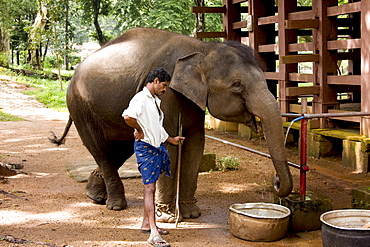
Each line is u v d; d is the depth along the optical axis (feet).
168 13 70.18
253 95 16.49
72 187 23.35
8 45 114.62
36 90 75.46
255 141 36.50
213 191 22.84
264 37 37.14
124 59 18.74
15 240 15.33
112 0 110.11
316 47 29.89
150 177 15.79
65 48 80.79
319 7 29.30
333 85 29.73
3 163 25.72
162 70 15.57
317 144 29.58
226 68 16.85
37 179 24.86
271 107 16.29
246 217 16.06
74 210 19.52
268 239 16.06
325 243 14.34
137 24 81.66
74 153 32.07
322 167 27.61
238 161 28.78
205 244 15.79
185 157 18.81
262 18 36.04
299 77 31.71
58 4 82.12
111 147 20.02
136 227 17.47
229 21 40.06
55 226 17.31
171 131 17.44
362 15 26.04
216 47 17.43
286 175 16.14
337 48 28.43
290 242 16.25
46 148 33.73
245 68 16.75
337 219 15.39
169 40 18.43
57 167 27.84
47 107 61.82
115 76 18.71
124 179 25.20
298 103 34.40
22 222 17.60
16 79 86.02
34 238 15.88
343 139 27.45
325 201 17.42
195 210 18.89
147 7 82.89
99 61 19.42
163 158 16.07
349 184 23.98
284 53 32.81
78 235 16.37
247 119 17.13
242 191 22.84
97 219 18.39
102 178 20.63
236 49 17.22
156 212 18.26
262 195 22.09
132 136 19.17
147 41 18.76
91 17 113.50
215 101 17.10
